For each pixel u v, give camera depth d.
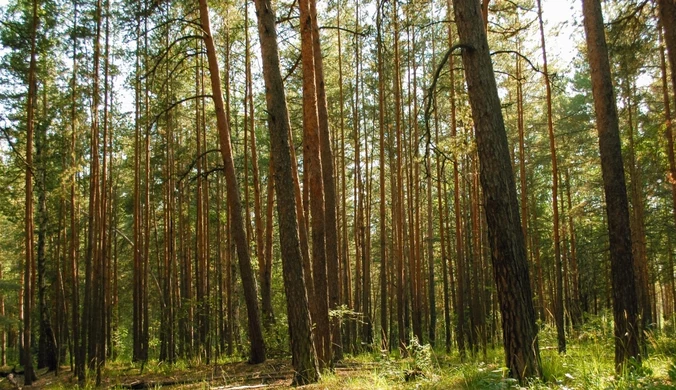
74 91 18.19
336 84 24.44
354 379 8.75
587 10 9.15
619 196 8.66
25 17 16.70
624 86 19.31
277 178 9.52
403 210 24.53
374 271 39.00
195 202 28.56
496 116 6.91
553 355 8.32
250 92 20.00
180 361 19.17
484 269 24.25
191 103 23.94
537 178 31.22
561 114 25.27
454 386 6.75
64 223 25.12
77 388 14.74
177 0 14.75
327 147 13.78
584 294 33.34
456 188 19.00
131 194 28.64
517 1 14.98
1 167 20.86
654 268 29.09
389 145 24.14
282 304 27.55
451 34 19.55
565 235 25.86
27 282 16.83
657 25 11.41
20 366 28.97
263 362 16.05
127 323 35.50
